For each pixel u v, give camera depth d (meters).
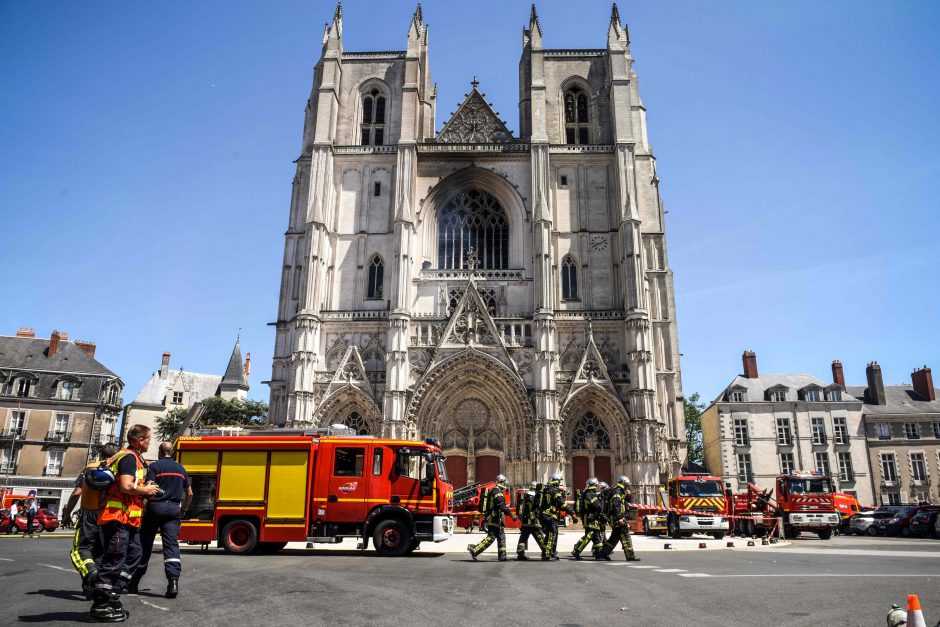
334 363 63.03
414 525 26.80
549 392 58.62
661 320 64.50
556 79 73.00
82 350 88.06
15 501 54.78
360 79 72.88
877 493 81.62
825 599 14.99
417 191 68.75
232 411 92.62
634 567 22.23
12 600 13.73
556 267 65.88
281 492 27.12
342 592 15.73
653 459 57.69
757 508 49.44
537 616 12.95
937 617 12.88
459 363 60.97
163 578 17.98
